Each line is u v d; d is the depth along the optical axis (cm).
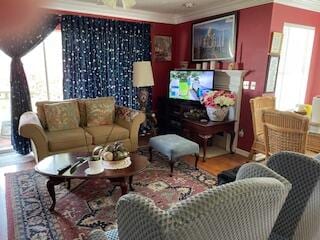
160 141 323
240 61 373
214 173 315
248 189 76
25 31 347
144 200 77
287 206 131
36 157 305
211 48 422
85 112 379
